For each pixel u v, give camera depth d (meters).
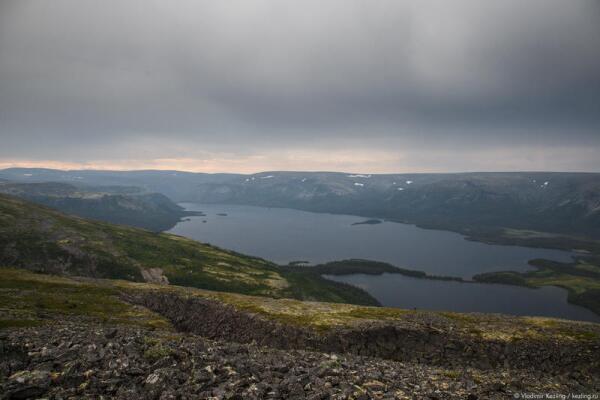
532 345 57.91
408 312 77.62
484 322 69.62
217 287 170.62
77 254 176.12
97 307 72.06
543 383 35.50
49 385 16.64
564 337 60.66
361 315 74.12
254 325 69.88
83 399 15.66
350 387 20.06
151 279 170.38
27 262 159.75
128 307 76.81
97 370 18.92
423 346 59.56
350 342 60.78
